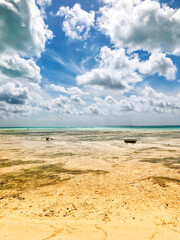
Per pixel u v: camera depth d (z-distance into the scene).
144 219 3.43
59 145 17.41
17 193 4.91
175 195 4.61
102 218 3.49
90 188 5.25
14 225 3.22
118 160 9.65
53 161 9.43
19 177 6.47
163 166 8.05
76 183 5.73
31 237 2.80
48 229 3.07
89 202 4.27
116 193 4.82
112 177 6.37
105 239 2.74
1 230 3.03
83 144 18.30
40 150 13.79
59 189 5.20
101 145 17.23
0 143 19.38
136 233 2.92
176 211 3.74
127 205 4.07
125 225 3.21
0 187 5.41
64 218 3.51
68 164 8.66
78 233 2.94
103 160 9.66
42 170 7.50
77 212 3.77
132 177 6.34
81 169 7.64
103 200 4.38
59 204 4.18
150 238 2.77
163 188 5.15
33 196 4.69
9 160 9.74
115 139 24.80
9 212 3.79
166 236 2.83
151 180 5.95
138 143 18.61
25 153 12.30
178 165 8.23
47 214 3.69
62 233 2.94
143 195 4.64
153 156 10.79
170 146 15.77
